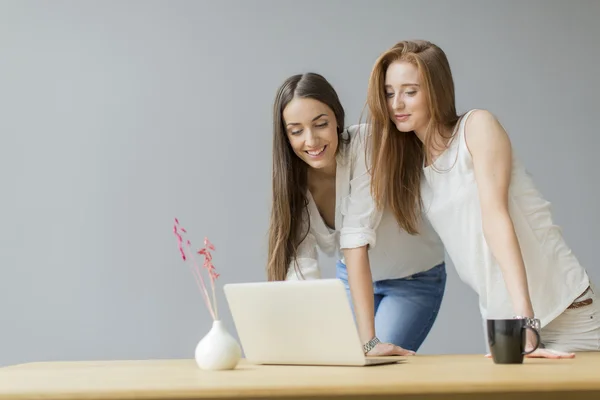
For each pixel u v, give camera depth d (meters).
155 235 4.48
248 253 4.47
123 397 1.09
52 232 4.48
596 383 1.09
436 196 2.13
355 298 2.30
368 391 1.09
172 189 4.50
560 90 4.59
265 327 1.61
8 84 4.57
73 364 1.75
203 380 1.21
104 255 4.46
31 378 1.33
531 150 4.56
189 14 4.59
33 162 4.53
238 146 4.53
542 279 2.00
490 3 4.61
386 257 2.58
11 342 4.42
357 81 4.56
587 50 4.60
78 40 4.59
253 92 4.56
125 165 4.52
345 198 2.34
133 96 4.56
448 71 2.08
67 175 4.52
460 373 1.23
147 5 4.60
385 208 2.40
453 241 2.14
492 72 4.57
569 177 4.56
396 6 4.59
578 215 4.54
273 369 1.49
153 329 4.42
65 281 4.45
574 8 4.61
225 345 1.50
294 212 2.35
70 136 4.54
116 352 4.41
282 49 4.58
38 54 4.59
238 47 4.58
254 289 1.59
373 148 2.19
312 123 2.20
